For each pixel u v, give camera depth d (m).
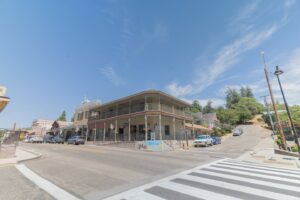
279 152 16.09
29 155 14.13
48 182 6.35
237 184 5.91
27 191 5.36
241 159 12.65
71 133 44.62
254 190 5.29
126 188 5.57
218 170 8.33
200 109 86.50
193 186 5.69
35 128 67.06
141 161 11.04
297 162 11.09
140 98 27.69
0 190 5.45
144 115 25.20
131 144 24.61
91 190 5.43
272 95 19.38
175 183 6.06
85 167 9.12
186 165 9.70
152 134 24.70
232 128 60.28
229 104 102.25
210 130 47.31
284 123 33.03
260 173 7.70
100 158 12.44
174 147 24.80
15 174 7.68
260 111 85.12
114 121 30.39
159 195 4.89
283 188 5.48
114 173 7.72
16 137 16.62
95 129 33.84
